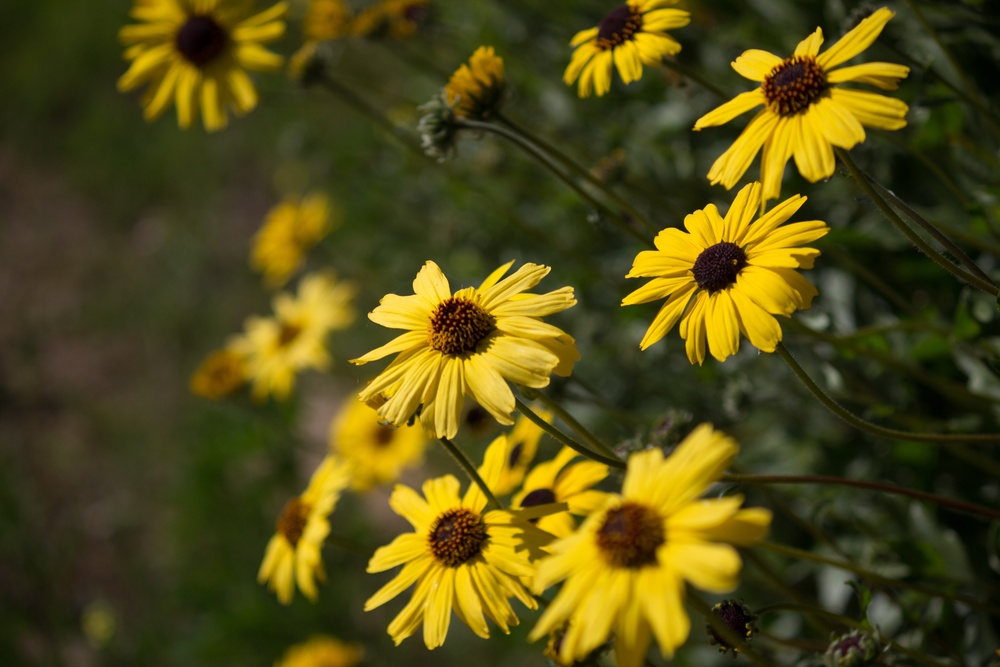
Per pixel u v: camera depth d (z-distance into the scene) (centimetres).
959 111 282
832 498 265
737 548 232
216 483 534
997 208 280
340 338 672
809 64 185
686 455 146
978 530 284
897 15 309
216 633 488
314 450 505
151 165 938
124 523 692
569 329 415
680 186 373
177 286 848
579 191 257
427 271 205
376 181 536
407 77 626
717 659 333
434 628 192
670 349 346
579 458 242
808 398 320
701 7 372
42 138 1030
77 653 579
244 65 366
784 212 184
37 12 1086
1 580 576
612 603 140
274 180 849
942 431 284
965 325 254
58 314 894
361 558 501
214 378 487
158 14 375
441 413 184
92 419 792
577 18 416
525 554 188
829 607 299
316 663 420
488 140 421
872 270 315
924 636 254
